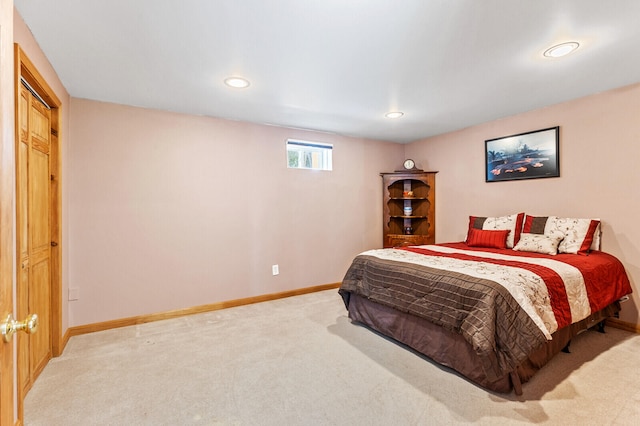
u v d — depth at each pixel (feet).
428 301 7.52
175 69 7.82
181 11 5.53
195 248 11.35
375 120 12.41
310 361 7.72
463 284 6.93
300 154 13.97
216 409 5.95
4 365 2.51
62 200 8.55
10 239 2.64
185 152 11.17
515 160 11.94
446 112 11.48
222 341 8.92
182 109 10.79
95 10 5.47
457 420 5.54
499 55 7.24
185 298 11.18
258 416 5.74
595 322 8.68
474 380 6.69
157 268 10.71
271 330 9.70
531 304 6.44
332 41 6.59
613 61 7.59
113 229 10.02
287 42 6.61
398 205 16.46
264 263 12.81
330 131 14.15
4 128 2.47
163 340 9.04
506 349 6.01
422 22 5.92
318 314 11.15
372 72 8.08
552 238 9.84
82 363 7.73
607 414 5.63
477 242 11.50
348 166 15.05
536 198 11.38
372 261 9.56
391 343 8.71
